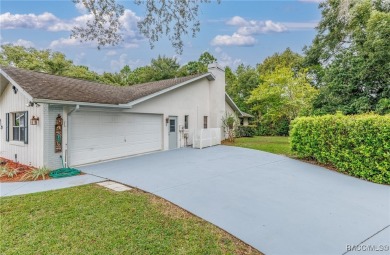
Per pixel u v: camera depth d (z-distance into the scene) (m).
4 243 3.58
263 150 13.17
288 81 19.30
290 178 7.49
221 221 4.50
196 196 5.81
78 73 24.50
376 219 4.61
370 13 12.76
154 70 32.12
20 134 9.47
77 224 4.21
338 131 8.33
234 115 20.12
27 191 6.06
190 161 10.16
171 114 13.84
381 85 11.49
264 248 3.64
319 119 9.21
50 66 23.89
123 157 11.06
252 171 8.36
